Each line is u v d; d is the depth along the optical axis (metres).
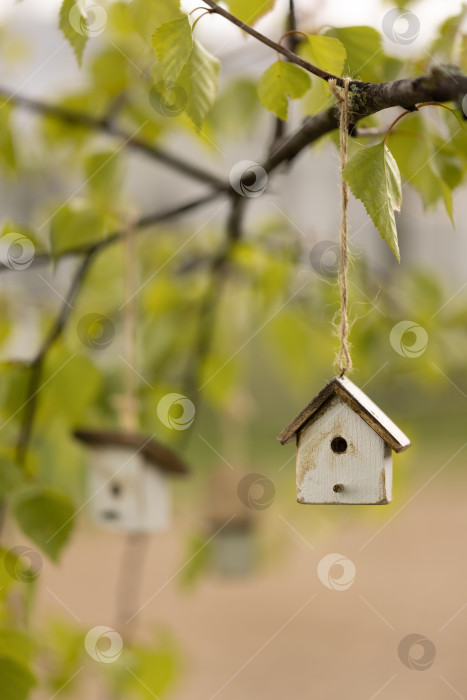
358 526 3.39
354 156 1.06
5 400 1.26
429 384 1.49
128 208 1.44
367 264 1.46
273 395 4.56
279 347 1.53
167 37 1.08
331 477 1.12
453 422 4.60
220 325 1.60
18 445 1.25
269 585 3.03
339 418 1.12
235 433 3.97
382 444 1.12
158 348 1.49
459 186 1.16
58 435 1.41
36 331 1.44
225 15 1.07
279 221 1.49
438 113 1.17
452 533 3.32
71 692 1.30
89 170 1.40
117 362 1.45
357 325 1.44
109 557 3.18
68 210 1.25
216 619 2.72
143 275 1.51
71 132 1.45
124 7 1.27
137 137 1.42
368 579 2.94
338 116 1.09
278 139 1.21
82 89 1.42
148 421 1.41
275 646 2.50
